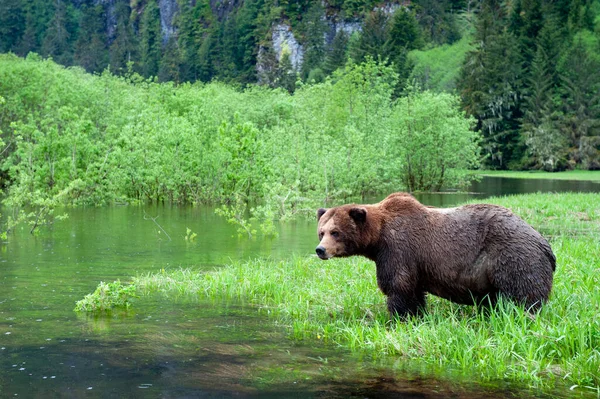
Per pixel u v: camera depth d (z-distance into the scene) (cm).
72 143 2705
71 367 600
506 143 7100
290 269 1118
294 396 524
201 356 638
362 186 3091
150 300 923
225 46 12294
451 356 628
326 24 11775
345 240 740
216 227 1888
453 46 9875
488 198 2986
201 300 923
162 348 666
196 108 3294
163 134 2756
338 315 805
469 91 7275
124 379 566
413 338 664
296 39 11562
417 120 3912
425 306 766
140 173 2703
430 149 3856
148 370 592
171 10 14425
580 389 540
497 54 7369
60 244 1535
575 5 9406
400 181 3831
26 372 585
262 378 569
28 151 2645
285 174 2680
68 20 15638
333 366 606
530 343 615
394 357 636
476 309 729
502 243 691
